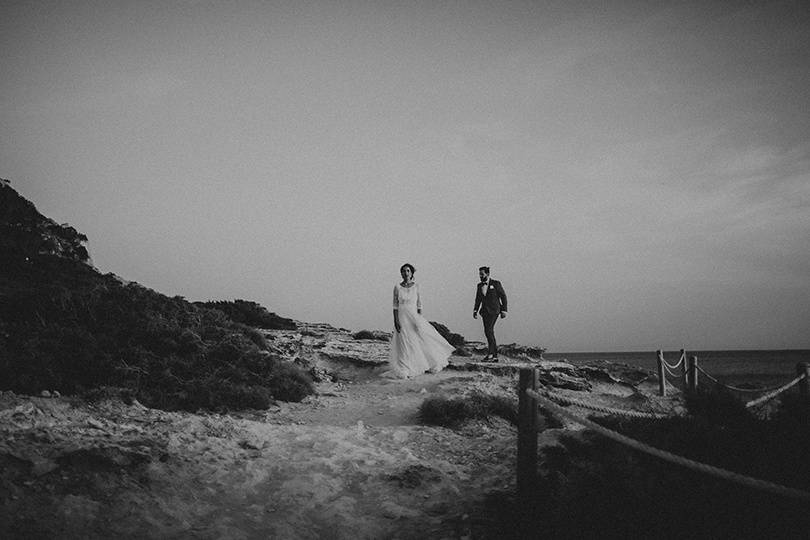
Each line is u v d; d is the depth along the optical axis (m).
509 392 10.32
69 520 3.79
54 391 6.74
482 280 14.27
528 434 4.54
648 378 18.33
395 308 11.97
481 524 4.44
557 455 5.24
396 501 4.92
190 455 5.34
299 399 9.18
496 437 7.18
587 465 4.60
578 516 3.87
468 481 5.52
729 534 3.41
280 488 4.98
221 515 4.37
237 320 18.72
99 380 7.40
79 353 7.67
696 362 11.87
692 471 4.04
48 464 4.41
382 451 6.27
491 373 12.69
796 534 3.32
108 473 4.54
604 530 3.69
